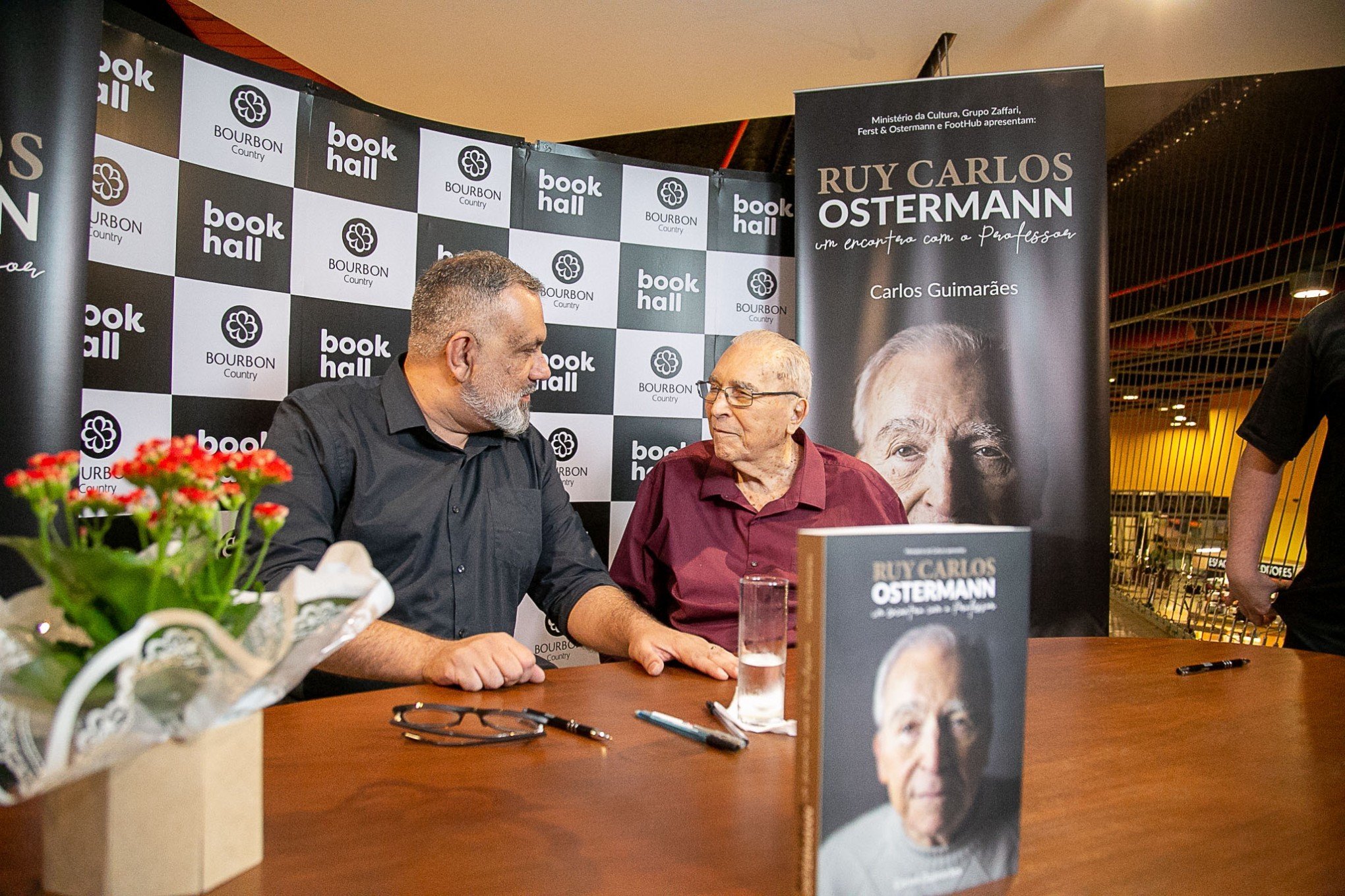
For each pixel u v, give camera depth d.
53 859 0.57
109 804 0.55
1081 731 1.00
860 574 0.56
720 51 2.95
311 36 2.86
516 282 1.74
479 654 1.17
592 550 1.91
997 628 0.62
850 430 2.57
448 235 2.45
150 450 0.58
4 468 1.49
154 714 0.54
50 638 0.58
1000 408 2.51
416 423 1.76
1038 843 0.69
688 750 0.91
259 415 2.15
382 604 0.62
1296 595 1.91
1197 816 0.75
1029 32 2.83
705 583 1.84
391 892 0.58
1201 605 3.49
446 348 1.72
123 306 1.92
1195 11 2.71
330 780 0.80
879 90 2.59
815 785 0.55
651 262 2.74
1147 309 3.73
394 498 1.73
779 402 1.79
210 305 2.06
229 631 0.59
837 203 2.60
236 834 0.60
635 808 0.75
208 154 2.04
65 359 1.55
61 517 1.54
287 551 1.53
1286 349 1.97
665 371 2.77
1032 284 2.51
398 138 2.37
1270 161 3.35
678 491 1.93
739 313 2.84
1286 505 3.25
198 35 3.05
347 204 2.28
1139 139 3.71
